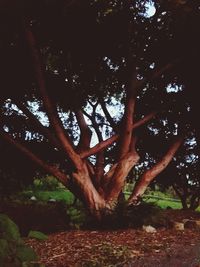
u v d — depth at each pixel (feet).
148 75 23.49
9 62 21.20
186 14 20.56
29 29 19.45
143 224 20.06
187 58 23.24
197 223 20.94
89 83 24.97
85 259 14.11
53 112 20.58
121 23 22.22
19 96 22.02
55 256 14.60
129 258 14.30
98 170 22.20
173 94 24.93
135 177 30.37
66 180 21.35
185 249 15.69
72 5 19.58
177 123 25.11
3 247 10.70
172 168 31.68
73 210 21.36
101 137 26.25
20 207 26.71
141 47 22.63
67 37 21.84
